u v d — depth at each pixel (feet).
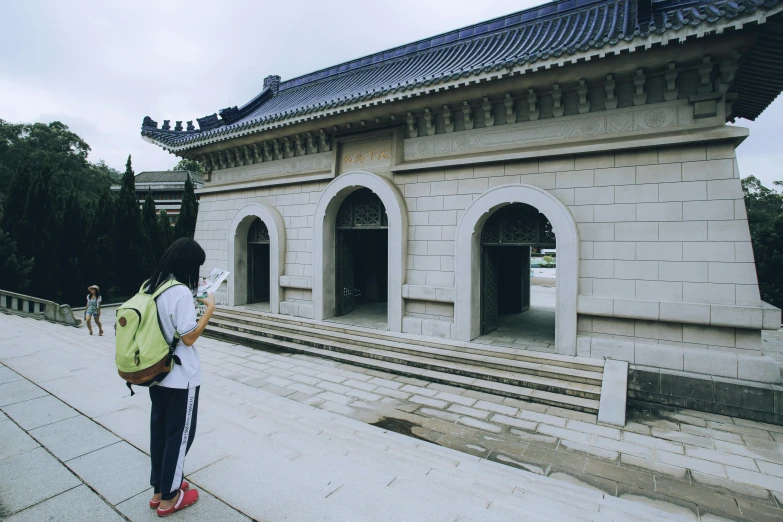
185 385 9.98
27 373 21.88
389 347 33.04
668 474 17.56
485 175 32.30
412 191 35.83
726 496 16.06
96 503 10.62
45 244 56.34
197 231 53.78
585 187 28.48
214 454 13.66
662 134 26.30
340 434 19.04
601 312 27.30
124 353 9.30
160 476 10.30
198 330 10.13
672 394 24.23
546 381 26.00
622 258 27.25
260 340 38.86
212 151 49.42
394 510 10.96
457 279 32.58
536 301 60.80
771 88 30.50
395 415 23.45
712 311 24.36
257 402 24.22
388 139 37.70
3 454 13.16
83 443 13.99
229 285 49.01
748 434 21.01
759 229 56.44
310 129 40.47
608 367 25.90
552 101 29.76
